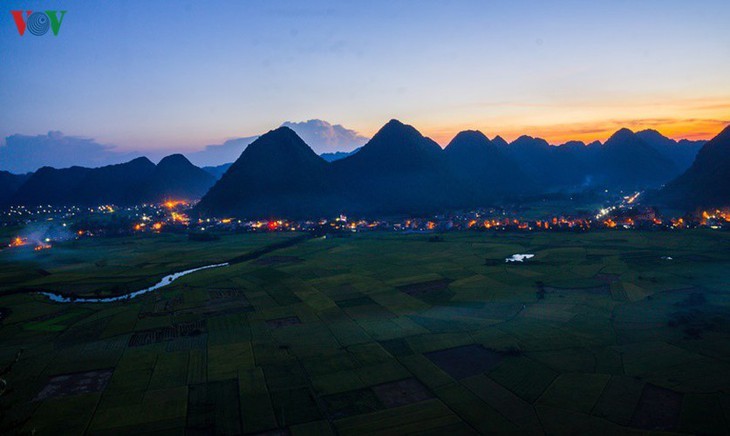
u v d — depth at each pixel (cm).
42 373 7562
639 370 6938
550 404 6062
